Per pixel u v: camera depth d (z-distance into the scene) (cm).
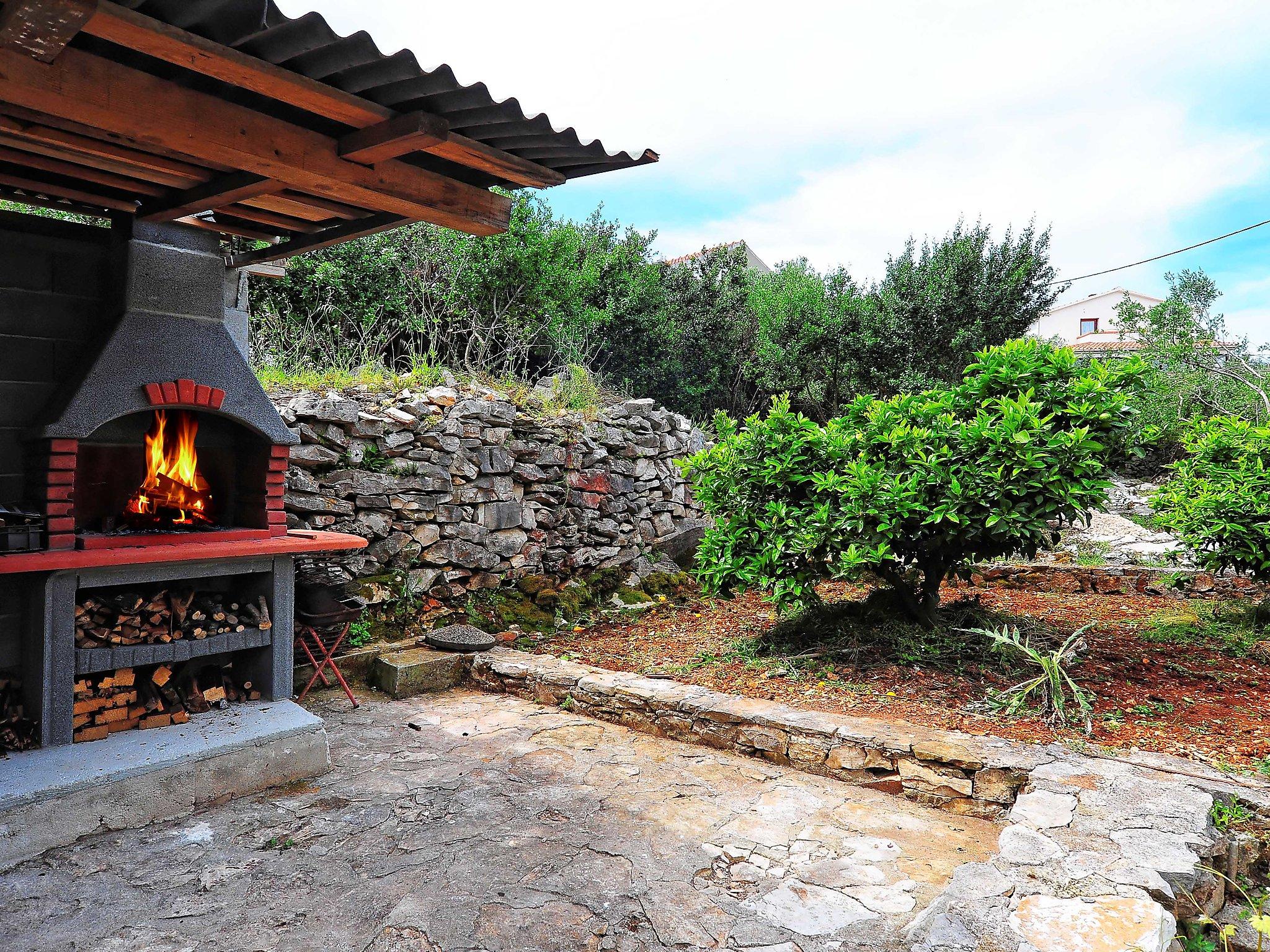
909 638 476
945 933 187
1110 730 352
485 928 232
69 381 341
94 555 312
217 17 189
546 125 250
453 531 582
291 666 395
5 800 273
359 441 539
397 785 346
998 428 413
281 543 376
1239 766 309
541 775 357
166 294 358
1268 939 221
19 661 333
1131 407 423
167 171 288
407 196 287
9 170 312
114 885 259
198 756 321
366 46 201
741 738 387
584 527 683
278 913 242
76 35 206
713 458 514
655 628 599
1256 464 528
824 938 228
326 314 858
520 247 977
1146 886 209
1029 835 241
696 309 1330
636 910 243
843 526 444
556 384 783
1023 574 713
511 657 511
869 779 345
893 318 1155
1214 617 562
